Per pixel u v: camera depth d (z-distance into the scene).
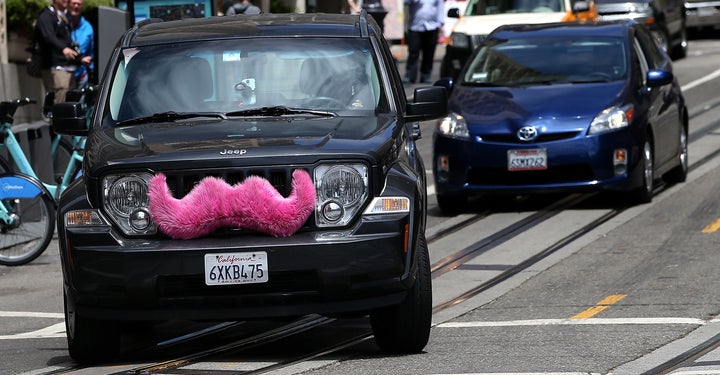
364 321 31.17
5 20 69.38
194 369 25.84
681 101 51.78
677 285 33.53
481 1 81.62
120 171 25.36
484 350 26.86
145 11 61.72
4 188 41.22
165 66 29.19
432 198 51.12
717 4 117.88
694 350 26.27
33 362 27.48
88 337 26.42
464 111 46.56
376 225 25.11
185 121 28.08
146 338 30.22
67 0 57.44
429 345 27.73
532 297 33.03
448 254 39.69
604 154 44.84
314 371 25.22
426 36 90.12
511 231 43.00
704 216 43.94
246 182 25.00
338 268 24.80
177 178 25.23
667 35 101.69
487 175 45.78
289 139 25.89
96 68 51.78
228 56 29.16
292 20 30.70
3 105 43.00
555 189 45.06
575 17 79.69
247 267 24.69
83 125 28.92
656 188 50.75
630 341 27.28
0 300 36.12
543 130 44.94
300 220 24.91
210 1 61.31
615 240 40.50
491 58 49.72
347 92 28.64
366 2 92.00
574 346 26.94
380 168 25.48
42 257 43.12
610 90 46.47
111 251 25.00
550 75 48.19
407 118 29.31
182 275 24.78
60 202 26.11
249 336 29.92
